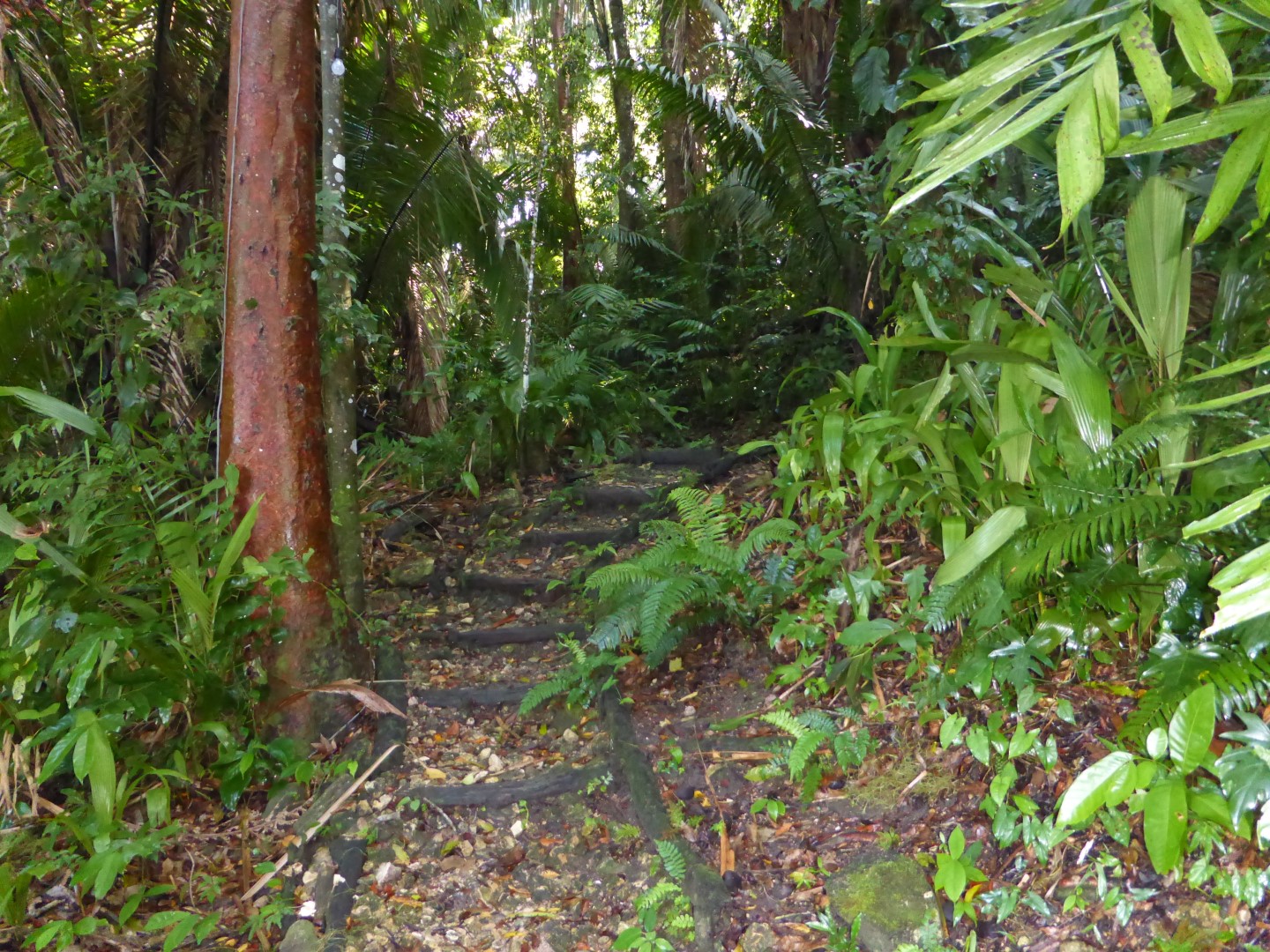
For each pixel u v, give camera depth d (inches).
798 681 134.0
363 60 224.2
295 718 133.3
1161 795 86.4
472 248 259.1
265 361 130.7
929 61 151.6
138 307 152.5
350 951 103.3
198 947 105.8
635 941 100.7
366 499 222.7
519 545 202.5
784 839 111.8
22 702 124.8
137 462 134.2
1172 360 110.3
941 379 122.0
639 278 340.2
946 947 93.6
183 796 127.4
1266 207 48.2
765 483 191.2
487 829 122.4
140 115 183.3
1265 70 88.9
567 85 316.8
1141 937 89.0
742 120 237.8
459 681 156.8
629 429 256.5
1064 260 145.8
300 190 132.2
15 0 148.4
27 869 105.6
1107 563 105.6
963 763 111.0
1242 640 92.1
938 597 117.0
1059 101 49.9
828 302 258.7
